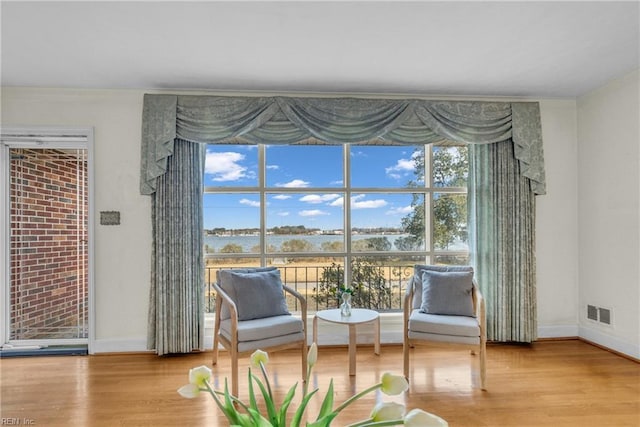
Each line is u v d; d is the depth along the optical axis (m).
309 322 3.59
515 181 3.54
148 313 3.32
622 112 3.19
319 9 2.14
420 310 3.10
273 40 2.51
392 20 2.26
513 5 2.11
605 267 3.38
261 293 2.97
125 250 3.36
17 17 2.19
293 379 2.80
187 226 3.30
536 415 2.28
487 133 3.50
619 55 2.76
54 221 3.55
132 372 2.94
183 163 3.31
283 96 3.46
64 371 2.96
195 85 3.30
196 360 3.19
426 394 2.54
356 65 2.91
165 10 2.13
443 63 2.89
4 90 3.28
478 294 2.87
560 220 3.69
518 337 3.47
